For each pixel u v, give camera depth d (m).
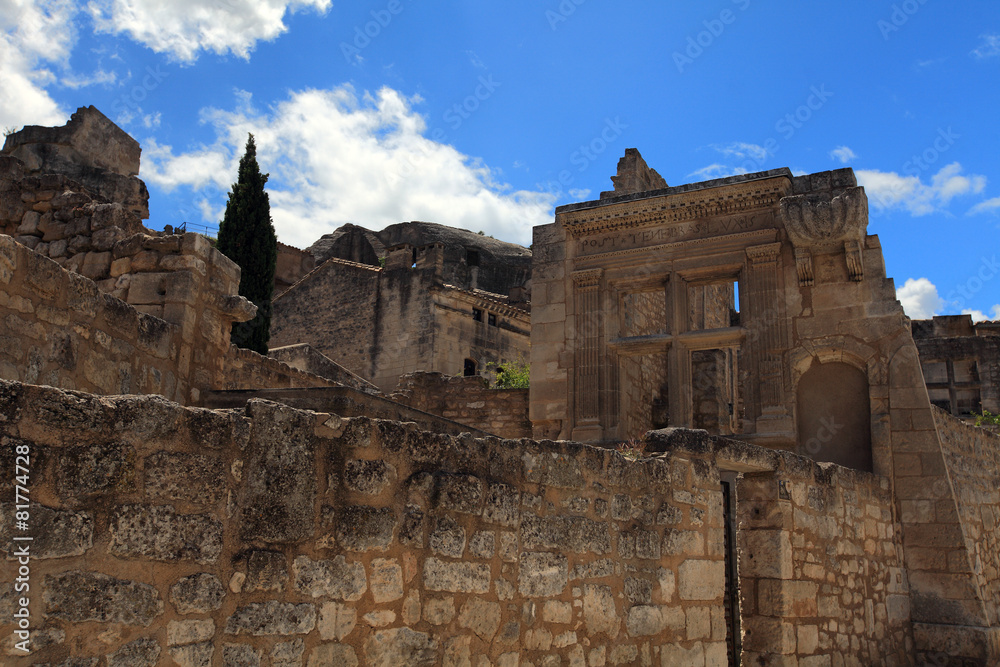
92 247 11.01
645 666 7.71
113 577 4.12
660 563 8.13
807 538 10.73
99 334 8.82
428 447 5.95
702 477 8.96
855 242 16.47
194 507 4.50
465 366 35.91
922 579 14.30
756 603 9.98
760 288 17.36
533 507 6.78
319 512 5.14
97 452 4.10
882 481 14.39
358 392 10.28
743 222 17.97
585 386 18.64
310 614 4.99
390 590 5.50
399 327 36.16
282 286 47.34
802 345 16.77
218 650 4.53
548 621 6.75
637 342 18.48
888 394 15.70
